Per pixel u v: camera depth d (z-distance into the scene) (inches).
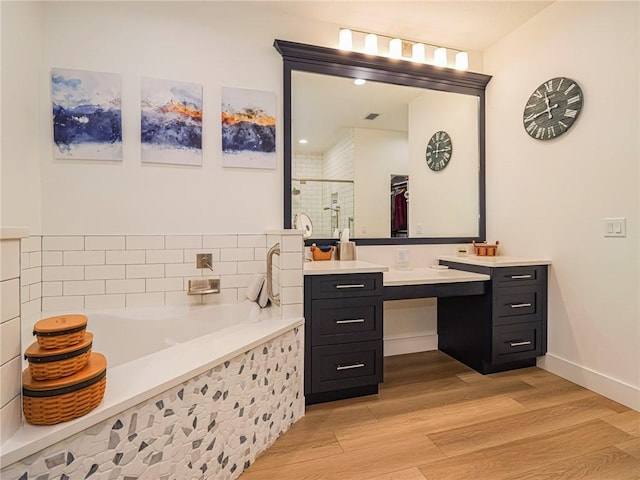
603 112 79.0
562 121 88.5
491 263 89.7
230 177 89.3
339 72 98.0
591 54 81.4
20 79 68.4
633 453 58.7
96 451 36.0
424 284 86.2
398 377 91.1
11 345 32.5
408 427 67.4
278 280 77.5
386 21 98.3
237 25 89.5
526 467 55.5
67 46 77.0
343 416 71.7
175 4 84.6
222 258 88.7
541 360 96.2
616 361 76.9
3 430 31.3
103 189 79.8
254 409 58.4
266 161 91.7
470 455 58.6
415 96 107.5
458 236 113.6
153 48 82.8
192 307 82.5
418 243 108.8
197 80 86.1
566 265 88.7
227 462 52.5
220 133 88.2
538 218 96.3
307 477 53.7
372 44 100.7
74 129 77.4
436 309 113.3
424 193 109.0
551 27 91.4
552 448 60.2
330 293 75.6
